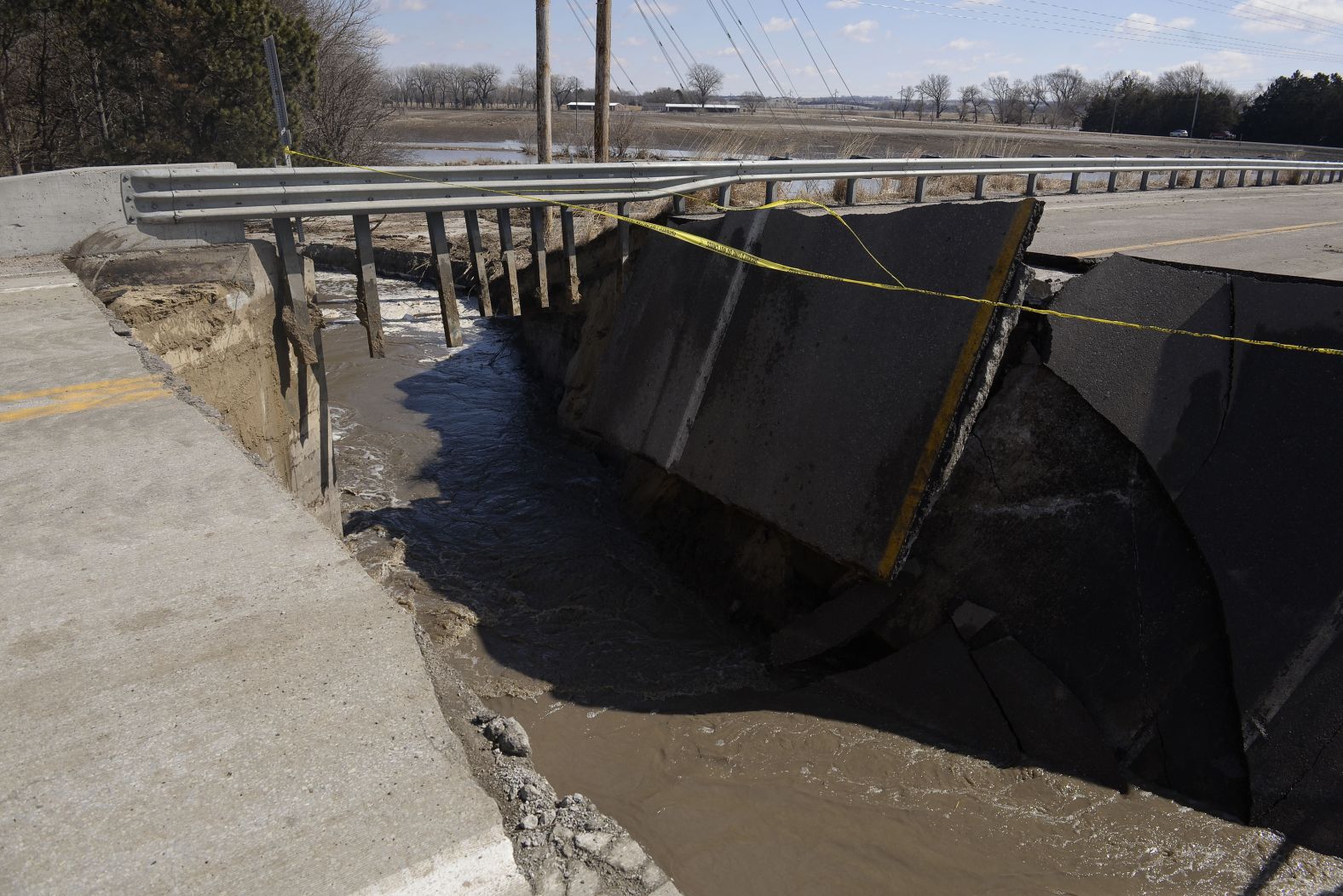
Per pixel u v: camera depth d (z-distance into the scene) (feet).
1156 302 17.76
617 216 27.63
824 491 19.19
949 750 16.49
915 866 13.84
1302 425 15.94
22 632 7.80
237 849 5.64
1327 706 14.58
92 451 11.62
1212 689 15.67
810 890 13.32
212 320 20.16
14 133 63.36
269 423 22.41
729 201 30.07
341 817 5.96
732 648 20.39
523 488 29.25
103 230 20.16
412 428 34.27
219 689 7.15
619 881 5.96
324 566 9.07
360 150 95.55
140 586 8.58
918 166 37.17
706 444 22.66
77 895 5.24
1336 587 14.98
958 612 17.90
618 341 27.32
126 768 6.27
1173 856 14.08
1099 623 16.81
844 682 18.34
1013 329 17.98
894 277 19.07
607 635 20.74
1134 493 17.16
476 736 7.27
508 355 43.34
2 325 16.55
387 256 57.26
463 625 20.68
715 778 15.76
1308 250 28.50
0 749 6.41
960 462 18.47
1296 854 14.05
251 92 64.28
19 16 58.54
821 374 20.10
